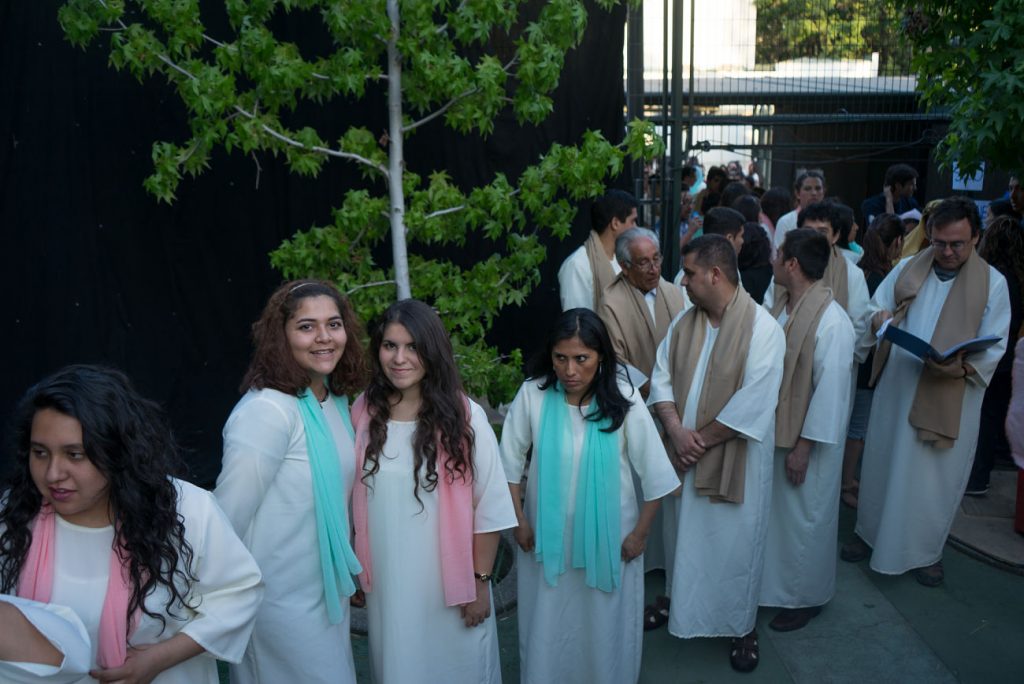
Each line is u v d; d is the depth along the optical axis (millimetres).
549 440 3180
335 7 3752
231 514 2459
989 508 5172
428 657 2850
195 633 2053
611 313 4051
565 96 5215
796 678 3703
